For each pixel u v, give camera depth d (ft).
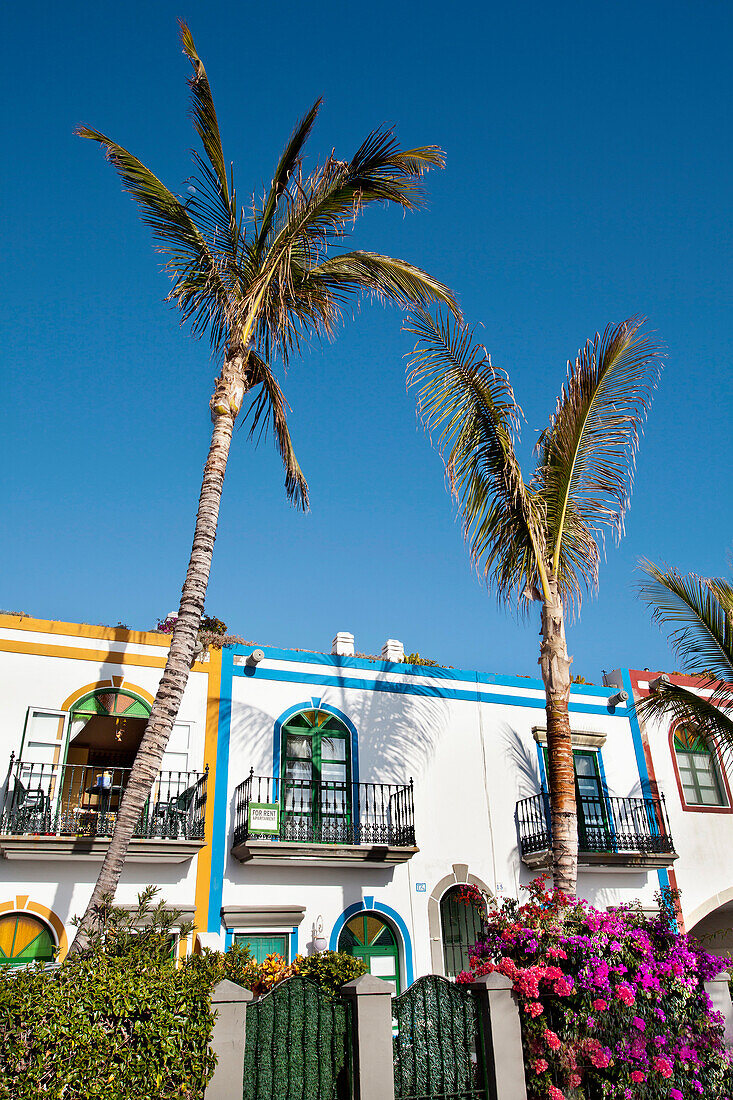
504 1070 26.53
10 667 45.16
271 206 41.55
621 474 43.42
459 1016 27.37
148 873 43.60
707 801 61.93
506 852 53.67
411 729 54.29
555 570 42.04
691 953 29.84
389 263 43.16
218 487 37.99
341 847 46.73
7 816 41.11
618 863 55.36
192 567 35.73
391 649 59.98
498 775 55.72
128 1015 21.88
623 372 43.65
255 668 51.16
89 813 44.04
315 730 51.37
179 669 33.68
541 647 40.96
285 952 45.19
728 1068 28.43
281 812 48.24
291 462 45.88
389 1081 24.97
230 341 40.96
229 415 39.75
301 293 42.60
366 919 48.08
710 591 48.44
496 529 42.80
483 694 57.93
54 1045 20.72
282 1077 24.41
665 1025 28.35
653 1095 27.02
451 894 51.39
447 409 43.86
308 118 41.01
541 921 29.63
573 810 37.22
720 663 48.70
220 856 45.62
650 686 64.08
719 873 59.57
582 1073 26.99
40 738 44.57
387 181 41.86
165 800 45.70
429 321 44.73
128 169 39.78
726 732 48.67
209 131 40.73
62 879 41.75
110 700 46.93
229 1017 23.81
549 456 44.86
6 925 40.24
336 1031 25.73
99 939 25.72
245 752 48.70
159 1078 21.48
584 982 27.76
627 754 61.16
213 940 41.39
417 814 52.16
